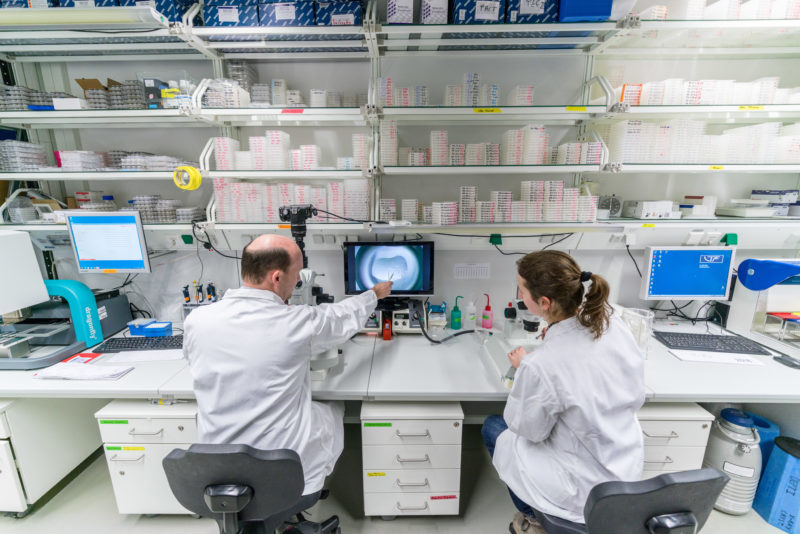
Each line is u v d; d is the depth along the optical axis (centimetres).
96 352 171
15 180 196
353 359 169
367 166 172
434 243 197
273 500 98
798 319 179
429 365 164
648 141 167
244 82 182
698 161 169
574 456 109
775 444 164
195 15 158
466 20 145
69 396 142
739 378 148
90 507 174
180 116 170
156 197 194
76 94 197
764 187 204
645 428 144
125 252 183
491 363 165
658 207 184
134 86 167
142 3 151
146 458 154
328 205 179
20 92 167
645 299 199
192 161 204
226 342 116
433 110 157
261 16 152
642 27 143
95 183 210
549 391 103
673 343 177
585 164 165
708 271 190
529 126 166
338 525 158
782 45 174
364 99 181
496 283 215
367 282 196
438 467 153
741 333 193
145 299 219
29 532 161
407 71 191
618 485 81
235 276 215
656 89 160
